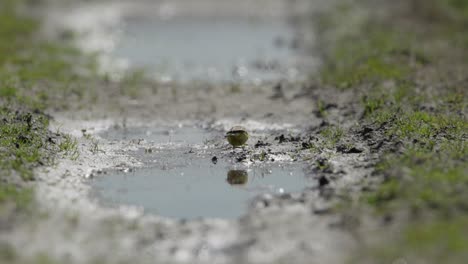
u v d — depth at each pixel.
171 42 72.69
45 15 87.81
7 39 67.00
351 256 22.97
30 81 49.03
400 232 24.31
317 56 64.06
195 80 54.50
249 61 63.19
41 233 24.67
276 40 72.81
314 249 23.59
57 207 27.25
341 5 90.44
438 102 41.47
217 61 63.31
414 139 33.53
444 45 61.09
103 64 60.75
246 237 24.84
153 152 35.56
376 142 34.44
